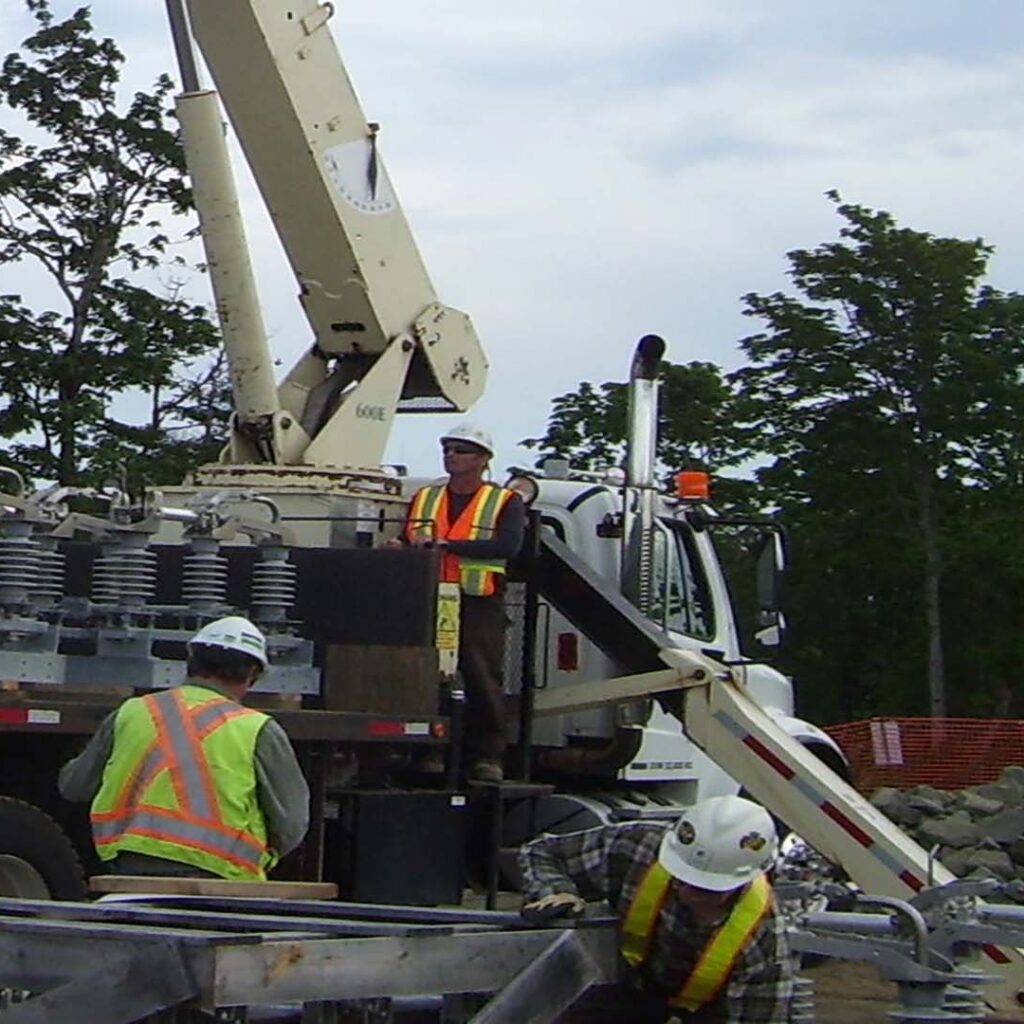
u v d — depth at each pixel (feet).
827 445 106.22
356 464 33.73
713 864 15.75
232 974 12.85
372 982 13.78
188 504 27.78
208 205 32.89
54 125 72.95
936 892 18.79
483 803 28.71
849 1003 30.09
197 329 74.54
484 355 35.78
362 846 26.94
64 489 27.43
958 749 65.05
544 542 31.30
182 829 17.85
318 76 33.37
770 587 35.27
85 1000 13.03
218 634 18.80
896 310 107.04
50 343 72.90
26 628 23.11
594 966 15.06
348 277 33.86
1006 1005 25.17
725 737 29.89
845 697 108.58
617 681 30.45
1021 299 107.34
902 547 104.88
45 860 23.66
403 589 27.58
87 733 23.56
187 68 33.04
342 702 27.04
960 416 105.40
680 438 108.99
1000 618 105.50
